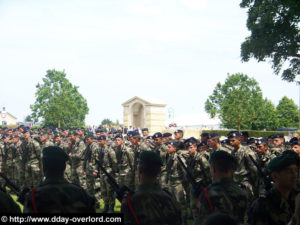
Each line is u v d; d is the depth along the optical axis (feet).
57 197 10.78
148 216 11.10
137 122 131.03
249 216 11.53
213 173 12.46
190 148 28.91
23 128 56.70
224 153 12.35
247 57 78.02
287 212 11.15
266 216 11.11
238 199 11.80
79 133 39.86
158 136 34.22
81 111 234.38
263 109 178.81
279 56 74.74
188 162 29.53
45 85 222.69
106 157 35.55
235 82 179.73
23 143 44.62
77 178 38.73
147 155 11.80
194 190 14.24
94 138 38.37
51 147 11.51
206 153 29.14
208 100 186.19
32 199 10.71
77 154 37.99
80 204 11.09
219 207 11.36
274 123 222.89
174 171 29.66
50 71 223.30
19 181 45.32
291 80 75.92
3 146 49.14
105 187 35.29
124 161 35.70
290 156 11.47
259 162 25.25
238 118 178.09
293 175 11.30
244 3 75.82
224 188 11.84
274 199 11.27
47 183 11.09
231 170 12.35
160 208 11.30
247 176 24.91
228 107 177.27
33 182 43.47
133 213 11.16
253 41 74.64
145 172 11.71
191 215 31.48
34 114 220.23
